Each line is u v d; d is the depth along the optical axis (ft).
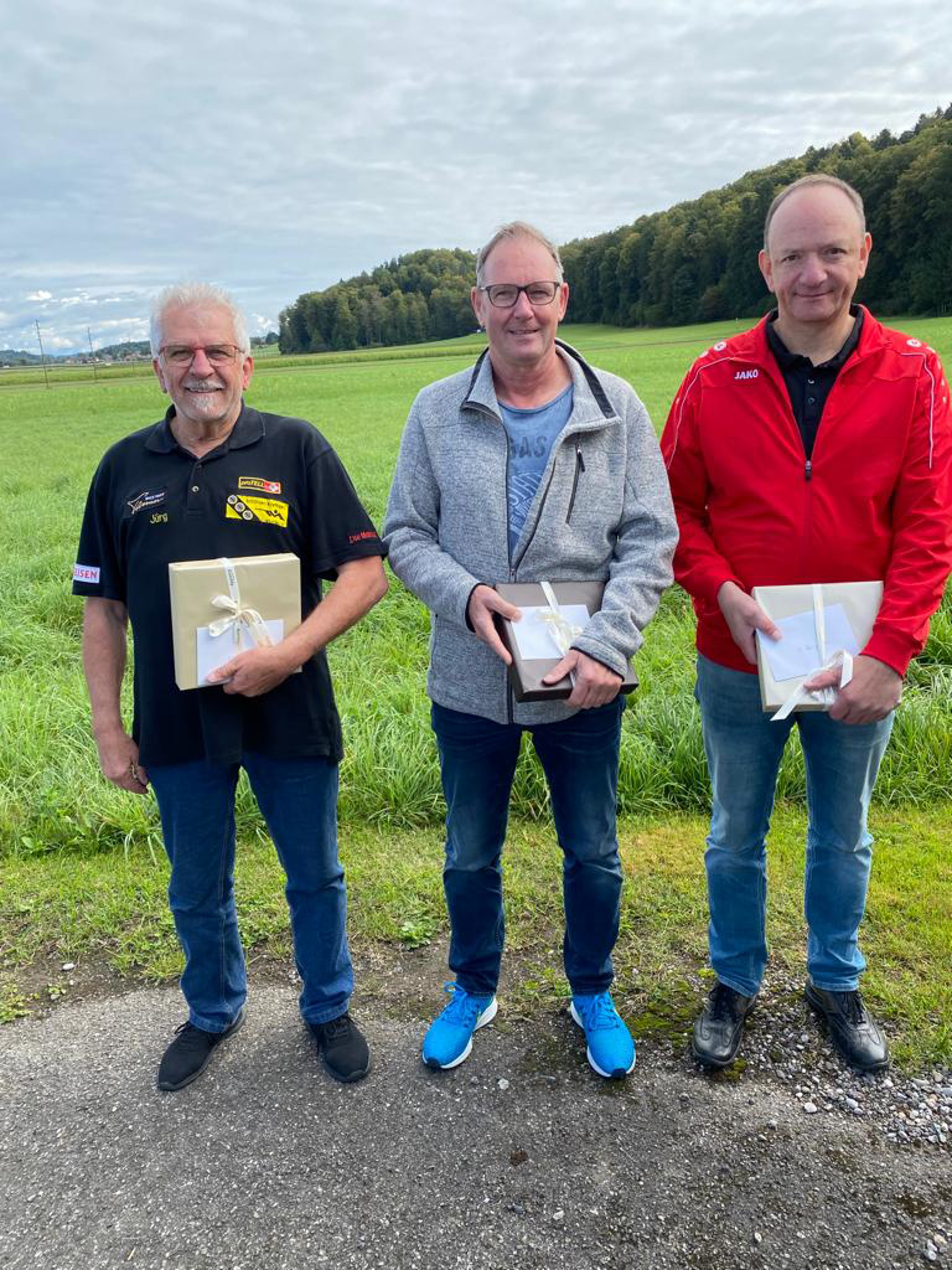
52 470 61.87
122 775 7.50
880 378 6.82
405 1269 5.91
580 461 7.01
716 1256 5.92
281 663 6.77
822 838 7.70
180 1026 8.53
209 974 7.84
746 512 7.32
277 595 6.79
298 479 7.22
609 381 7.25
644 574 6.86
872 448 6.86
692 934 9.52
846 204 6.60
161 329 6.60
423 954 9.50
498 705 7.20
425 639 19.54
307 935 7.82
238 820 12.32
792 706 6.62
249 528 6.96
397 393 128.36
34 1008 8.90
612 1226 6.16
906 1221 6.12
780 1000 8.41
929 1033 7.84
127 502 6.95
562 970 9.07
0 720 15.24
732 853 7.79
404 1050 8.01
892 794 12.16
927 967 8.68
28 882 11.32
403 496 7.44
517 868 11.07
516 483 7.07
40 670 18.69
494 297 6.73
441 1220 6.26
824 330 6.90
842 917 7.68
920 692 14.33
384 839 12.10
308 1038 8.25
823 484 6.98
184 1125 7.21
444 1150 6.86
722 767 7.75
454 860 7.75
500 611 6.61
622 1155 6.75
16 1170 6.81
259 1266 5.98
